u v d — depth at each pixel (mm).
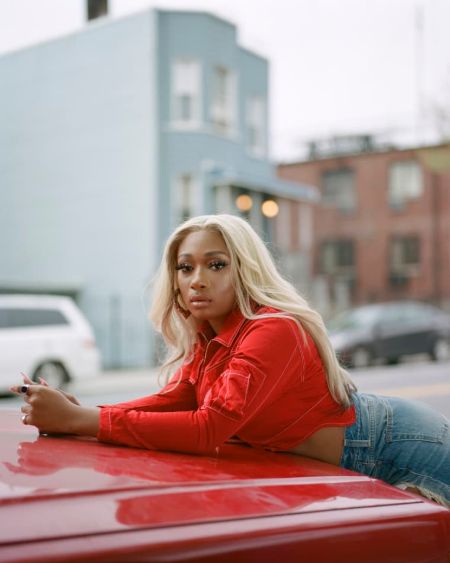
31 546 1131
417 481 2223
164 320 2414
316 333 2168
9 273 24797
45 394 1906
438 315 19703
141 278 21453
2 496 1255
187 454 1855
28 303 12820
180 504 1334
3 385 12219
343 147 36125
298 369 2094
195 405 2385
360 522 1411
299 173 35188
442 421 2312
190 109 21938
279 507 1396
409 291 33000
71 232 23172
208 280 2180
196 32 21812
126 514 1260
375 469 2240
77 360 13102
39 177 24094
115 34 22266
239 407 1940
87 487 1343
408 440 2234
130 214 21812
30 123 24359
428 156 19656
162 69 21625
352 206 34062
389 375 12750
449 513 1536
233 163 22906
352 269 34000
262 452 2025
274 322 2086
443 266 32500
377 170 33656
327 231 34500
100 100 22594
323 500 1477
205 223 2207
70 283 22172
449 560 1507
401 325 18672
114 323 21953
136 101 21750
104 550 1153
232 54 22828
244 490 1465
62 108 23516
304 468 1762
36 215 24156
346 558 1372
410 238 33094
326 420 2180
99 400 11078
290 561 1308
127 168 21922
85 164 22922
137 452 1775
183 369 2398
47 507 1242
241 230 2207
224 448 2021
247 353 2027
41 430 1925
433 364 18094
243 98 23484
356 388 2281
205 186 21875
